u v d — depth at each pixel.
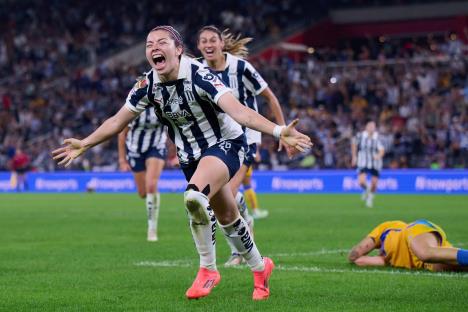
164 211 29.42
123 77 57.44
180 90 9.66
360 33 62.41
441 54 55.22
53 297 10.62
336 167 46.25
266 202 35.06
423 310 9.38
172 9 65.12
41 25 66.50
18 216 27.27
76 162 50.97
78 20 66.56
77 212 29.31
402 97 50.16
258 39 61.09
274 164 46.88
